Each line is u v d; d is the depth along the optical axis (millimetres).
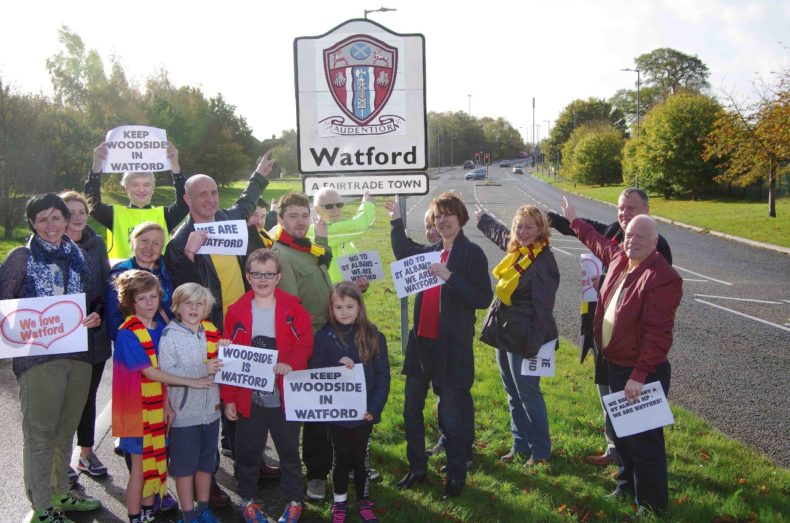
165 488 4129
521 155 184375
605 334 4398
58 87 36156
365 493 4242
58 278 4160
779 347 8875
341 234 6043
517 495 4461
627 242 4207
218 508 4477
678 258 18266
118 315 4375
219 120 48156
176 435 4055
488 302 4504
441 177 89812
